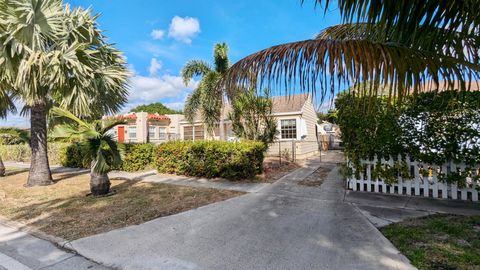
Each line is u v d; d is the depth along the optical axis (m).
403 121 5.53
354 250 3.15
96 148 6.00
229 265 2.90
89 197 6.00
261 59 2.38
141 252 3.23
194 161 8.24
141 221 4.35
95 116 8.03
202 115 11.75
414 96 2.04
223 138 11.81
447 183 5.31
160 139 24.06
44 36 6.79
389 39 2.38
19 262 3.04
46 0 6.35
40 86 6.81
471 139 5.04
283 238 3.56
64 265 2.96
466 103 4.93
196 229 3.96
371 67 2.00
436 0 2.21
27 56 6.33
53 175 9.55
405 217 4.28
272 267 2.83
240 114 10.40
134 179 8.16
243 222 4.23
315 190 6.33
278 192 6.18
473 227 3.76
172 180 7.86
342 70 2.05
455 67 2.10
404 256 2.96
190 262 2.98
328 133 22.33
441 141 5.26
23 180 8.60
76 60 6.53
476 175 5.09
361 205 5.01
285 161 11.44
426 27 2.29
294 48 2.26
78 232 3.90
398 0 2.19
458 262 2.78
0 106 8.15
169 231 3.89
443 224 3.87
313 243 3.38
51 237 3.73
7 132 12.30
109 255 3.16
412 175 5.64
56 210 5.02
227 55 11.80
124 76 7.56
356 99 2.23
